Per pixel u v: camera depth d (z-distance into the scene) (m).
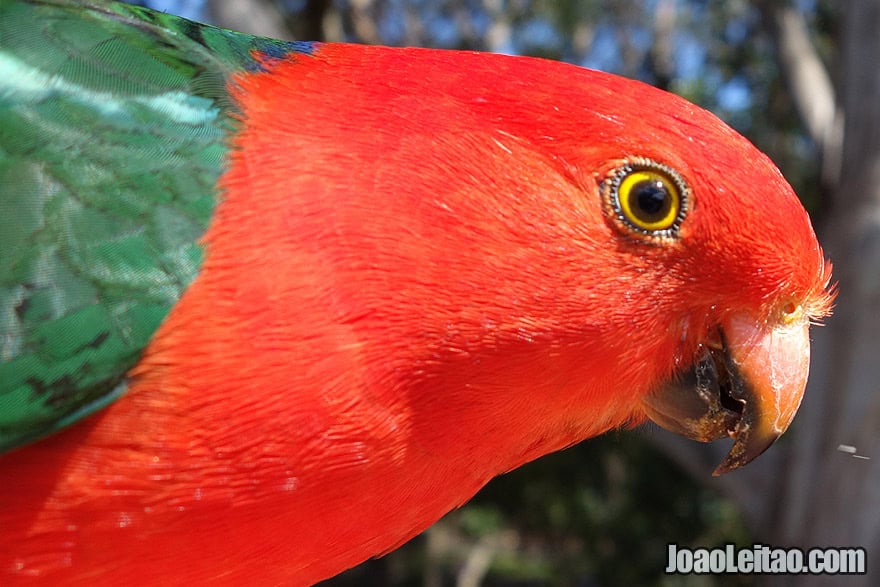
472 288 0.17
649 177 0.18
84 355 0.16
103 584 0.17
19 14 0.18
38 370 0.16
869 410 0.46
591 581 0.91
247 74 0.18
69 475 0.16
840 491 0.47
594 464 0.89
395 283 0.17
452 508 0.19
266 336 0.17
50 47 0.18
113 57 0.18
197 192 0.17
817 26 0.82
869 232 0.47
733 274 0.18
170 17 0.19
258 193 0.17
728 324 0.19
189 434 0.16
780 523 0.50
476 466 0.18
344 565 0.19
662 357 0.19
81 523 0.17
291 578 0.18
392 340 0.17
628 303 0.18
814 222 0.64
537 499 0.94
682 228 0.18
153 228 0.17
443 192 0.17
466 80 0.18
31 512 0.16
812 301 0.20
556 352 0.18
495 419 0.18
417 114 0.18
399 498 0.18
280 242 0.17
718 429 0.19
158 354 0.16
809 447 0.48
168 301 0.17
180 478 0.17
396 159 0.17
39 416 0.16
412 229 0.17
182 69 0.18
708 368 0.19
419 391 0.17
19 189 0.17
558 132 0.18
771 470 0.51
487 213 0.17
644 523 0.87
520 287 0.17
